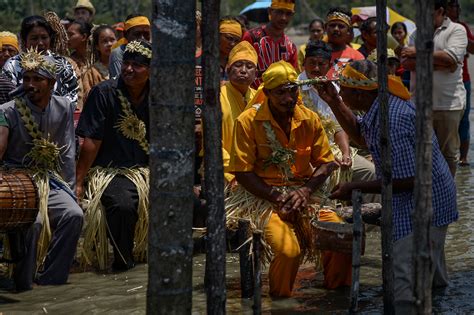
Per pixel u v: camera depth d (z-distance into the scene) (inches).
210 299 196.9
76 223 334.3
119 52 456.8
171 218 179.9
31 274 327.6
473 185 523.5
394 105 269.9
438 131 462.9
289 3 478.9
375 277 333.7
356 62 276.8
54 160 342.3
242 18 660.7
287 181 317.7
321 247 298.8
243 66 364.5
